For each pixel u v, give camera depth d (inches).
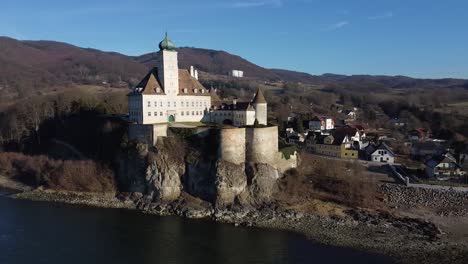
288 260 2534.5
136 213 3491.6
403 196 3708.2
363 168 4603.8
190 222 3267.7
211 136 3927.2
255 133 3909.9
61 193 3991.1
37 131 5393.7
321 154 5423.2
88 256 2581.2
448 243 2778.1
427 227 3070.9
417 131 7042.3
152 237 2920.8
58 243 2780.5
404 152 5659.5
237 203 3646.7
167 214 3476.9
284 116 7755.9
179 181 3841.0
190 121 4682.6
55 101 5954.7
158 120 4411.9
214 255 2615.7
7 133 5679.1
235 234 2992.1
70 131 5137.8
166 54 4424.2
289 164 4212.6
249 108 4434.1
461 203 3545.8
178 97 4559.5
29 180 4490.7
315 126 6973.4
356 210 3449.8
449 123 7436.0
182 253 2645.2
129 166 4015.8
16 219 3260.3
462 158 4611.2
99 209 3572.8
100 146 4566.9
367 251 2659.9
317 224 3186.5
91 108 5497.1
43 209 3538.4
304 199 3688.5
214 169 3725.4
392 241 2822.3
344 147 5255.9
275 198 3718.0
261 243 2815.0
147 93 4296.3
